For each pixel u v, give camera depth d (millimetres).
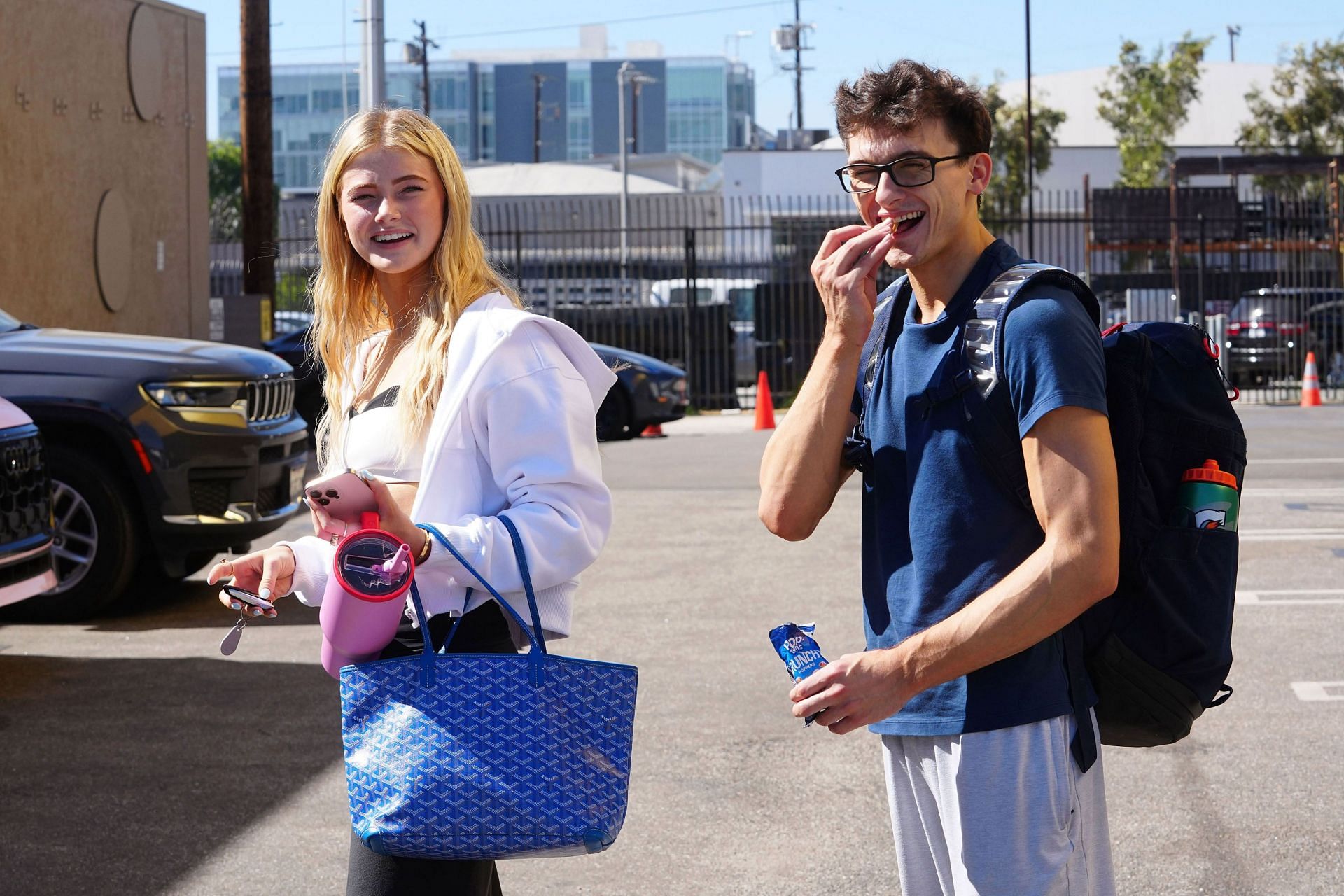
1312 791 4641
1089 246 27391
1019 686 2186
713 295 25781
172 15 17672
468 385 2395
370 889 2340
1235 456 2271
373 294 2732
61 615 7426
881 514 2318
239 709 5785
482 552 2297
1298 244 27438
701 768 4953
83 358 7504
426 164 2533
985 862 2193
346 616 2213
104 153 16266
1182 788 4711
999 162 47219
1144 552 2244
